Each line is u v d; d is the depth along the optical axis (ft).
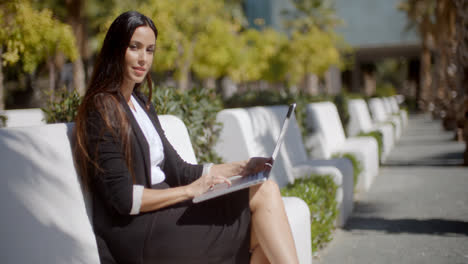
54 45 18.35
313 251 11.46
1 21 16.42
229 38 68.49
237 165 8.37
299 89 24.20
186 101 13.26
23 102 66.03
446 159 30.73
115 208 6.67
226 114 14.89
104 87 6.97
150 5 37.93
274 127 17.16
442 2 65.00
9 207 6.19
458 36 32.89
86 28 51.24
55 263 6.41
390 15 106.32
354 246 12.85
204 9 56.95
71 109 10.91
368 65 163.32
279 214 6.94
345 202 15.64
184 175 8.33
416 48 119.34
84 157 6.63
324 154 22.22
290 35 102.99
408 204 18.03
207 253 6.85
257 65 85.76
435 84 80.69
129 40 7.11
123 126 6.80
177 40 51.70
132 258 6.81
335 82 120.78
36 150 6.48
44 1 40.70
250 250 7.22
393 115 54.29
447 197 18.90
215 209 7.07
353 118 35.40
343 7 108.47
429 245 12.61
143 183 7.05
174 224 6.86
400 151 36.83
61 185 6.59
